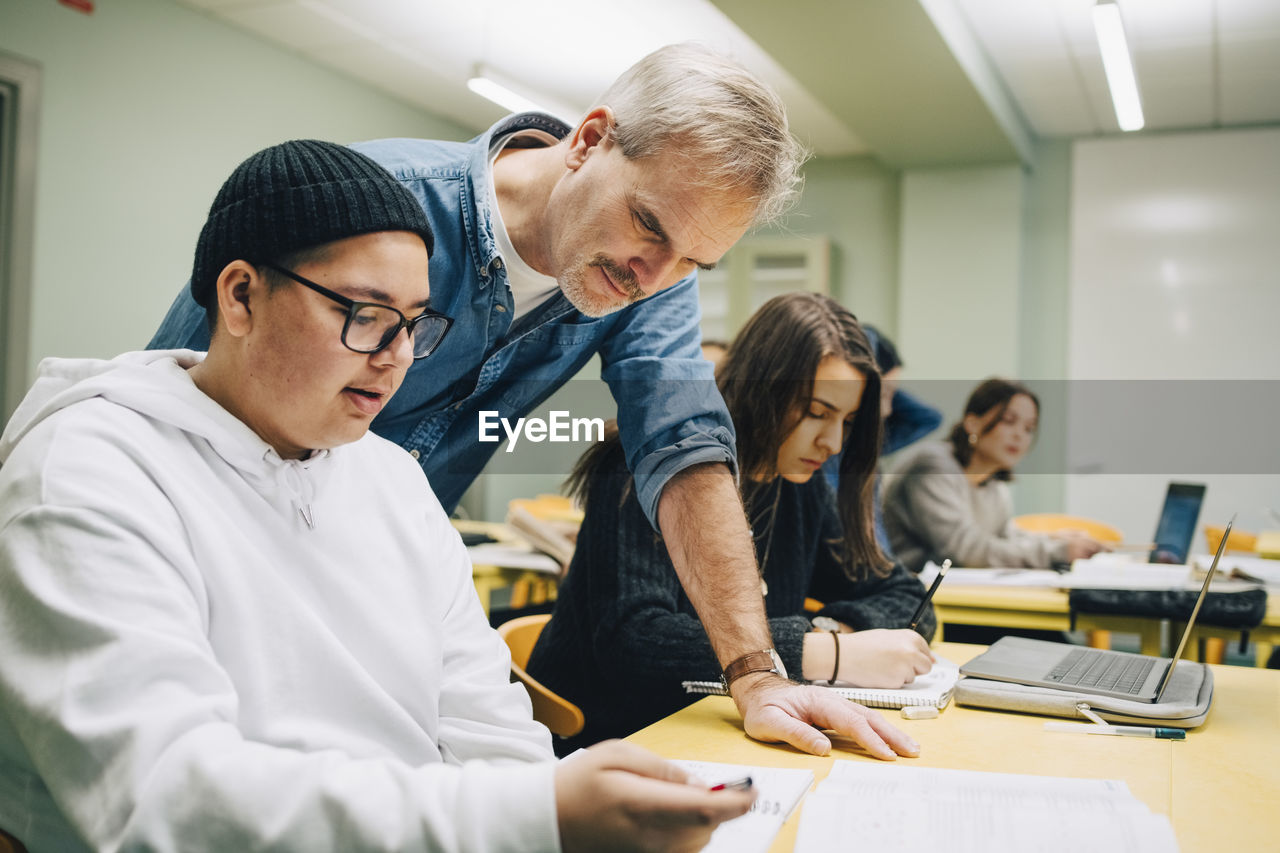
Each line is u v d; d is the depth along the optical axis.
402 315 0.77
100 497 0.68
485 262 1.25
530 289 1.33
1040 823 0.76
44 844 0.66
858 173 6.57
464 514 6.30
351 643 0.85
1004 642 1.46
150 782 0.57
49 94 4.05
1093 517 5.91
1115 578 2.73
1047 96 5.48
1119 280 5.95
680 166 1.02
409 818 0.57
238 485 0.81
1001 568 3.18
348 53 5.26
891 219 6.48
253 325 0.76
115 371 0.79
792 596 1.62
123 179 4.36
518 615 3.86
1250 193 5.73
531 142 1.39
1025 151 5.95
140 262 4.44
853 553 1.74
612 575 1.41
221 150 4.82
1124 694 1.15
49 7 4.04
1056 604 2.60
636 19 4.71
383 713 0.82
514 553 3.29
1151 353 5.88
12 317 3.94
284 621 0.79
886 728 1.03
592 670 1.45
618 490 1.45
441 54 5.26
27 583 0.63
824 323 1.62
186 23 4.63
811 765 0.97
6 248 3.94
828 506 1.74
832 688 1.26
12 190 3.93
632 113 1.07
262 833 0.57
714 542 1.24
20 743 0.67
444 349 1.29
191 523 0.74
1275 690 1.32
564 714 1.27
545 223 1.22
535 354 1.41
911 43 4.19
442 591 0.96
